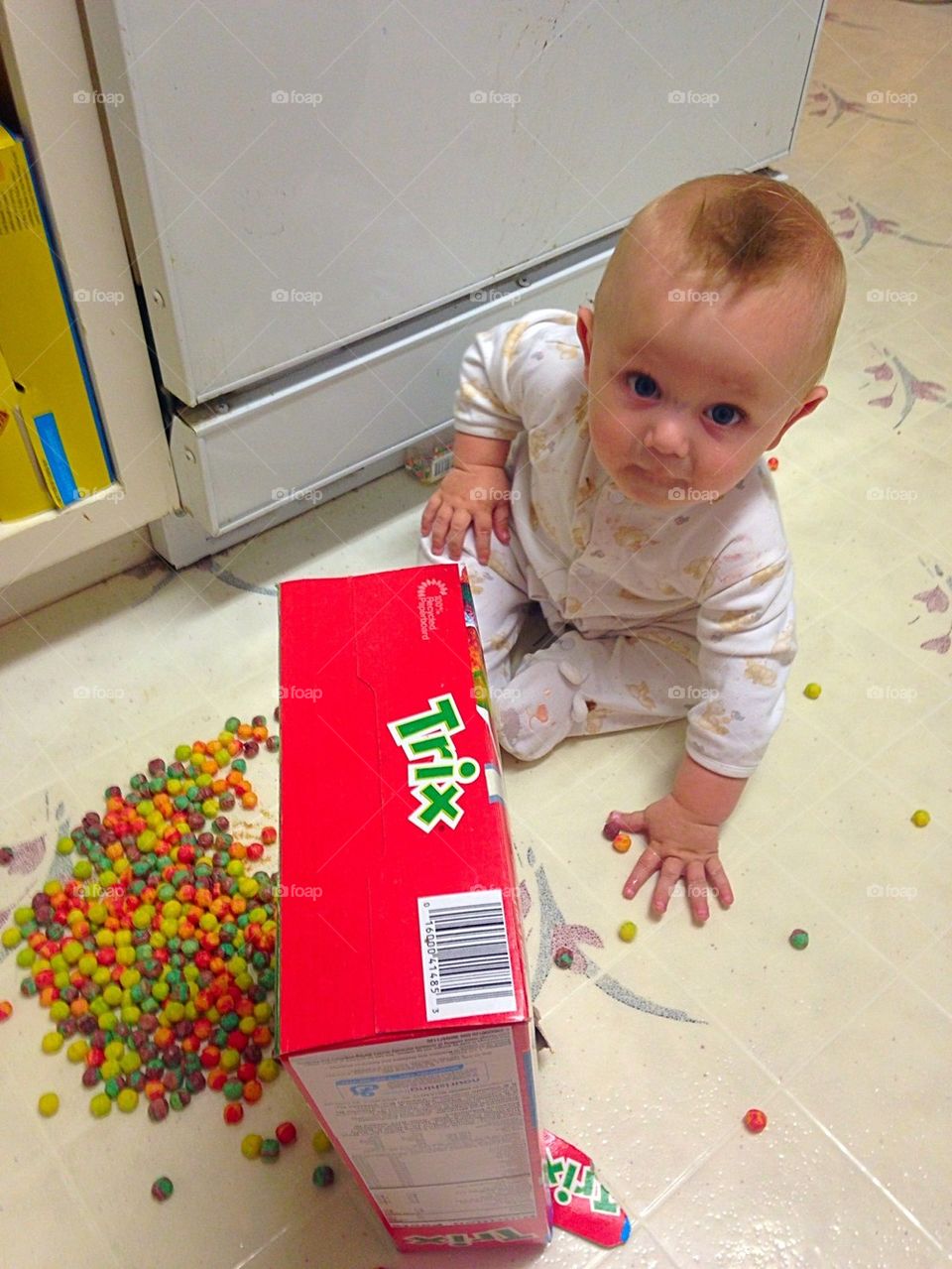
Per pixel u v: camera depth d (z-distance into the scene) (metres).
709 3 0.92
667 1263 0.66
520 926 0.52
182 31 0.63
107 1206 0.68
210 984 0.75
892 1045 0.75
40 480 0.83
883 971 0.79
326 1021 0.47
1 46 0.63
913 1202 0.69
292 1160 0.70
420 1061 0.48
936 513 1.09
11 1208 0.67
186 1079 0.72
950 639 0.98
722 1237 0.67
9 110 0.68
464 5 0.76
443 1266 0.66
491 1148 0.56
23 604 0.96
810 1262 0.66
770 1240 0.67
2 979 0.76
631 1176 0.69
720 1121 0.71
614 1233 0.66
